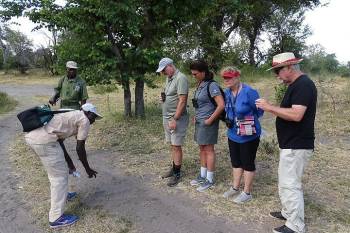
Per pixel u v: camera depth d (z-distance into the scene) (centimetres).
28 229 488
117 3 838
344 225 459
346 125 857
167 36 1028
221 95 527
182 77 562
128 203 543
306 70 2216
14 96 1905
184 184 589
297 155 416
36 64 4531
